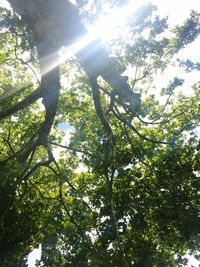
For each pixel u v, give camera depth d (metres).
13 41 20.91
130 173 20.02
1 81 23.55
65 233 18.42
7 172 14.36
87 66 14.20
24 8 13.27
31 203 19.23
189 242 17.81
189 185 17.55
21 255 19.70
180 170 18.16
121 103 14.89
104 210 18.75
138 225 18.14
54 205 20.30
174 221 17.41
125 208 18.58
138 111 14.59
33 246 20.14
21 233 18.00
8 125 22.97
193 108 20.94
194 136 19.30
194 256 17.88
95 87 14.86
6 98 21.11
